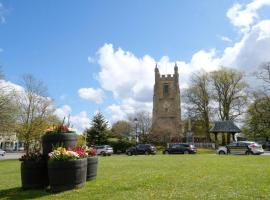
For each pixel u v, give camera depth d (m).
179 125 113.94
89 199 11.20
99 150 59.66
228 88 75.25
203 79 76.94
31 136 55.53
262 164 23.06
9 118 47.12
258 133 75.00
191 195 11.37
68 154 12.76
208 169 19.33
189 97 78.31
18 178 17.61
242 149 46.44
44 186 13.59
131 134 98.62
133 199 10.95
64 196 11.78
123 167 21.72
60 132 13.80
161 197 11.17
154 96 120.12
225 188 12.55
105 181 14.47
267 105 69.19
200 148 68.44
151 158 33.97
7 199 11.81
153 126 99.94
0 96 46.50
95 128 75.31
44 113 57.62
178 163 24.78
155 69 121.44
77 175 12.90
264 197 10.88
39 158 13.63
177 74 119.69
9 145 110.25
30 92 57.94
